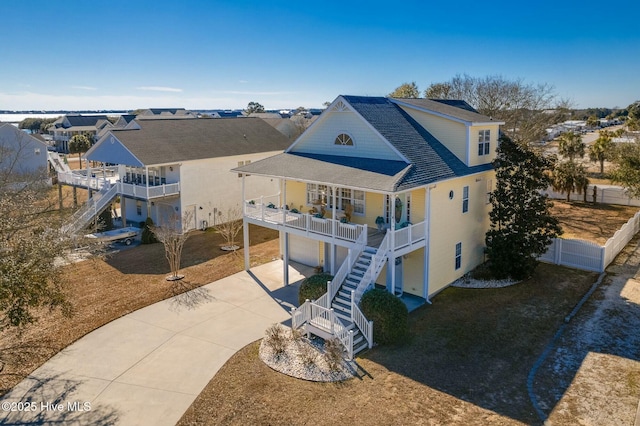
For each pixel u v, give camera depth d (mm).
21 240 13562
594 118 95750
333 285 16516
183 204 30547
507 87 46125
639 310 16844
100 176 38562
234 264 23734
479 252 22453
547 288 19344
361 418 11102
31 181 36094
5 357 14453
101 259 24500
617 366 13219
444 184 19000
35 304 13094
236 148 34375
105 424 11219
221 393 12398
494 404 11562
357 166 19250
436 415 11156
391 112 22062
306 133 22938
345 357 13922
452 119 20938
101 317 17328
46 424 11250
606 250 21312
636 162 28125
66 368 13828
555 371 13070
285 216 20328
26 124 116438
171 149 30719
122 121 73750
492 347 14516
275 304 18609
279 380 12930
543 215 20016
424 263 18453
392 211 16375
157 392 12531
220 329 16359
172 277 21594
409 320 16672
